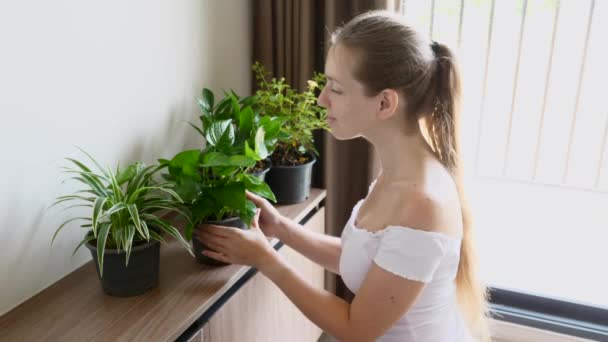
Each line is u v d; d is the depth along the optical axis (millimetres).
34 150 1103
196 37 1622
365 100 1055
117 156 1345
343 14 1834
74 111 1188
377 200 1145
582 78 2016
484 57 2092
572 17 1949
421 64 1043
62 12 1121
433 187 1031
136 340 981
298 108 1646
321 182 1981
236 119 1427
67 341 981
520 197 2252
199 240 1228
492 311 2057
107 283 1117
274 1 1887
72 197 1105
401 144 1092
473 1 2023
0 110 1013
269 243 1282
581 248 2244
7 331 1013
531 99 2105
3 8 990
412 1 1992
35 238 1140
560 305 2059
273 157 1664
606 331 1971
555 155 2152
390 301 997
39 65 1083
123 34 1308
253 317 1360
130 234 1025
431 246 982
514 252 2305
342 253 1151
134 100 1380
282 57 1923
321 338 2189
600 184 2133
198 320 1148
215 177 1198
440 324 1123
